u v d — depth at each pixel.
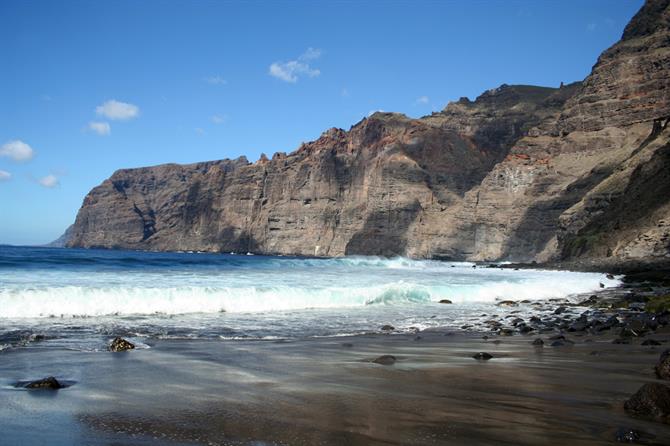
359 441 6.58
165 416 7.59
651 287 41.41
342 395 8.88
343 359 12.33
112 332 15.65
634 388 9.52
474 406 8.23
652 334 16.69
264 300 22.95
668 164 83.56
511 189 192.00
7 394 8.73
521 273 62.75
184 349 13.30
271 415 7.67
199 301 21.44
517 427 7.17
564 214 121.62
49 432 6.84
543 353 13.47
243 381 9.89
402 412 7.86
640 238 72.31
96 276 33.03
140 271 41.09
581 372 10.98
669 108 169.38
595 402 8.51
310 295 24.25
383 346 14.41
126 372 10.53
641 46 183.75
